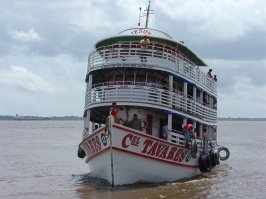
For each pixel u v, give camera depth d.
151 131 24.36
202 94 29.59
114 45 25.28
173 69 24.23
